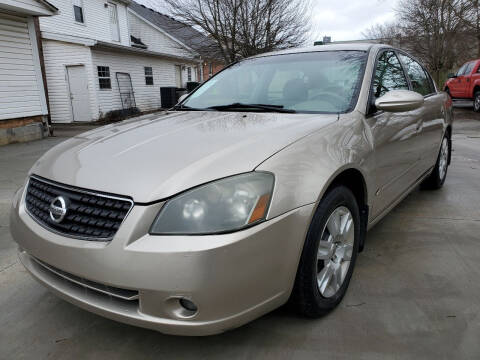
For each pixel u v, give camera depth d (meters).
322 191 1.91
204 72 27.30
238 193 1.68
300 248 1.84
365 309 2.26
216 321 1.64
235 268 1.62
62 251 1.75
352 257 2.38
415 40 21.97
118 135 2.33
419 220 3.64
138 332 2.14
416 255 2.93
